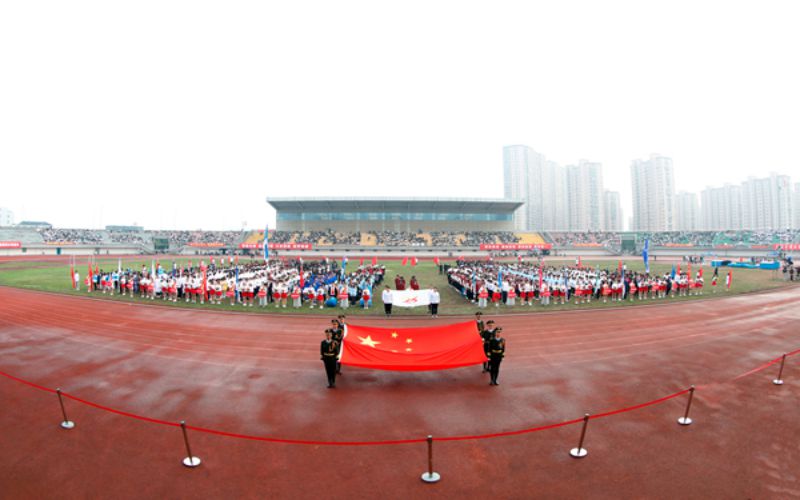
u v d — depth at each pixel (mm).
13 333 21203
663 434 10445
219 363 16312
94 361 16516
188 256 93125
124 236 106062
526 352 17797
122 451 9641
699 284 35406
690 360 16641
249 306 28641
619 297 32281
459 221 108875
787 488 8273
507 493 8133
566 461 9234
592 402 12484
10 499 7941
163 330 21812
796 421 11148
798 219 150625
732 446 9859
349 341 14086
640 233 114938
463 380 14453
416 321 24328
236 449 9766
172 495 8070
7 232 88875
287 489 8266
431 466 8547
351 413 11773
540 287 30094
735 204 159750
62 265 67000
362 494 8109
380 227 106812
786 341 19625
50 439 10172
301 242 101000
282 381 14328
